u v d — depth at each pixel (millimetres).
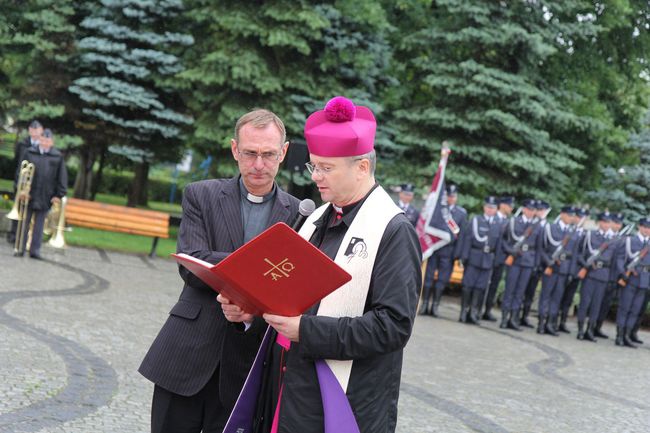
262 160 3924
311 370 3199
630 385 10641
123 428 5656
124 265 14938
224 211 4055
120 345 8227
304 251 2984
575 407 8648
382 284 3164
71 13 20531
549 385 9719
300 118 20000
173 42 20234
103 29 19812
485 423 7371
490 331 14633
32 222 13875
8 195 19281
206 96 20234
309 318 3125
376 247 3217
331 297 3219
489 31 20078
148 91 20391
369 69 20734
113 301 10758
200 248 3965
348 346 3086
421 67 21531
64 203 15148
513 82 20141
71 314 9367
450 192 15539
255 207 4105
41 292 10500
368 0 20031
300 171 17297
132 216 16734
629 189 21750
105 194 34688
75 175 34406
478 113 20125
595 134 21984
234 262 3033
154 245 17047
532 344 13586
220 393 3912
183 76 19734
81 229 20141
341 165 3258
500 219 15617
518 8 20422
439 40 20828
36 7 21000
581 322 15852
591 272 15719
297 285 3070
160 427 3982
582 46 23312
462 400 8172
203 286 3973
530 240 15500
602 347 14836
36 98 20891
